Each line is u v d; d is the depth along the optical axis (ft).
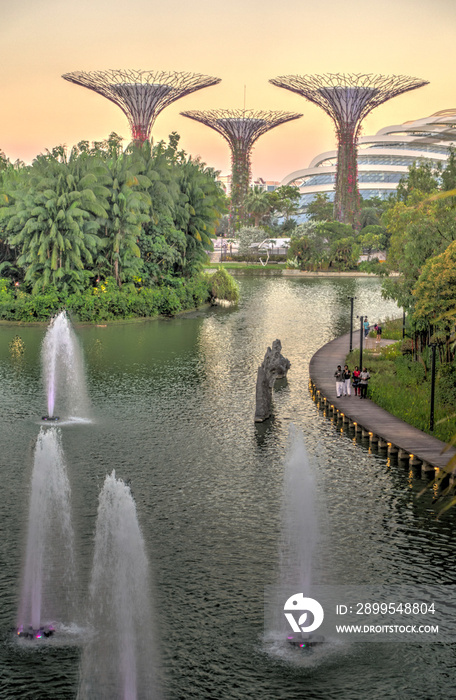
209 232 320.50
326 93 578.25
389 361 169.89
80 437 114.73
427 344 154.81
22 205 253.44
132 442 112.47
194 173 317.63
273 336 222.07
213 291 314.76
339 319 265.54
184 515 84.48
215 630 61.52
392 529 81.25
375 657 58.39
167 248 287.28
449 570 72.08
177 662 57.52
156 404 136.26
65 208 253.24
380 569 71.97
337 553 75.20
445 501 88.89
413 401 128.88
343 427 122.93
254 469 100.89
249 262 596.70
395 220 210.38
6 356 184.34
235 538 78.43
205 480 96.32
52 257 250.16
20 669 56.39
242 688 54.85
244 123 643.86
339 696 53.98
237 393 145.79
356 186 620.49
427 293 135.64
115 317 256.73
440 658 58.39
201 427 121.19
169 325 247.09
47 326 240.12
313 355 184.55
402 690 54.75
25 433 116.67
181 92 511.81
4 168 355.77
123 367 171.22
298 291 380.78
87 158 264.31
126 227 266.57
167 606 64.85
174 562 72.74
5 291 257.14
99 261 264.52
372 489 93.71
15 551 74.64
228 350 196.03
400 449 104.37
